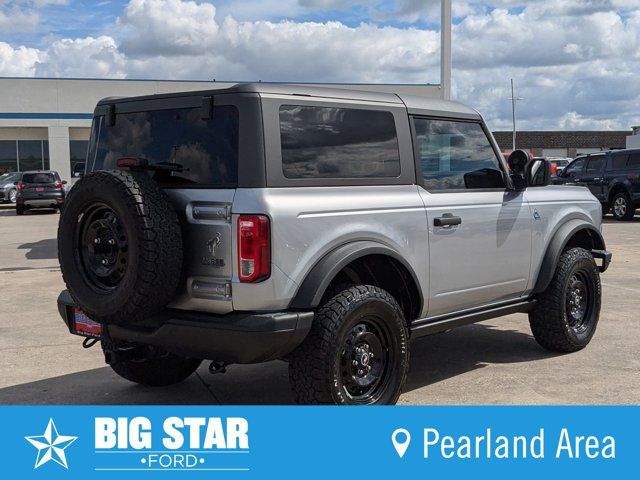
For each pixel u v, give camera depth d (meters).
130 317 3.93
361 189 4.38
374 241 4.37
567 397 4.95
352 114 4.42
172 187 4.14
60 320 7.81
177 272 3.91
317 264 4.05
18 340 6.89
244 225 3.83
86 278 4.09
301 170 4.09
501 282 5.42
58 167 35.78
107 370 5.89
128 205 3.80
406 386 5.28
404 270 4.60
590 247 6.59
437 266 4.84
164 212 3.88
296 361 4.05
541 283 5.77
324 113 4.26
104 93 35.72
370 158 4.48
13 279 10.73
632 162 19.47
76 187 4.03
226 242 3.89
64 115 35.53
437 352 6.26
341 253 4.10
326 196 4.14
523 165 5.54
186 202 4.04
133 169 4.15
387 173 4.59
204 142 4.10
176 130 4.25
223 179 3.98
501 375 5.52
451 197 4.96
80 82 35.50
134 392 5.30
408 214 4.61
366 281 4.70
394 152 4.64
